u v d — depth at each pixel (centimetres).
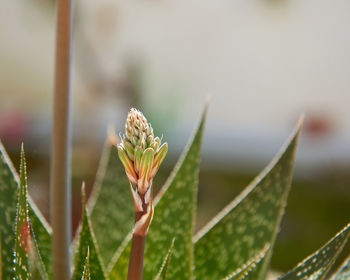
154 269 97
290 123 601
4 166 89
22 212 78
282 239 357
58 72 82
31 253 76
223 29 592
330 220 386
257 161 581
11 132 373
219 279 98
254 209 98
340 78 594
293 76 611
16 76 566
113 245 111
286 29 589
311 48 601
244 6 577
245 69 612
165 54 555
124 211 114
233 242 98
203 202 416
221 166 554
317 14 588
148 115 248
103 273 88
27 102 550
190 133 539
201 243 99
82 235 87
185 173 98
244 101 617
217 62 606
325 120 416
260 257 92
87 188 274
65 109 83
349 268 88
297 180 467
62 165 83
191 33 579
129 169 73
